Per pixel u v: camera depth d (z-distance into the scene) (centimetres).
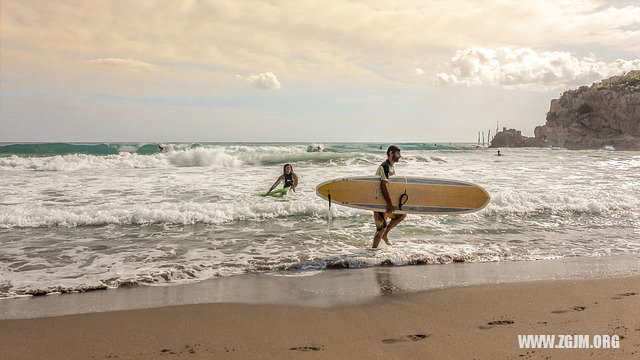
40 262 555
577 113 9662
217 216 838
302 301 416
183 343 317
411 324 353
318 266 542
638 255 607
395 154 648
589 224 820
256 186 1249
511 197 1000
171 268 532
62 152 3022
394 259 567
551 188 1219
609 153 3988
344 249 623
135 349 307
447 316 371
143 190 1164
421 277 500
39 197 1044
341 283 477
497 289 451
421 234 727
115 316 375
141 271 518
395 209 677
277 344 313
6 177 1462
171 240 675
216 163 2102
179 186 1245
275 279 492
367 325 352
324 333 335
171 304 407
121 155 2108
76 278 491
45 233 716
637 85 9181
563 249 638
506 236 720
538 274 511
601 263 564
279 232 731
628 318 361
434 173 1619
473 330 338
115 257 580
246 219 833
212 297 429
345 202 693
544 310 384
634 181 1403
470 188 714
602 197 1062
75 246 636
